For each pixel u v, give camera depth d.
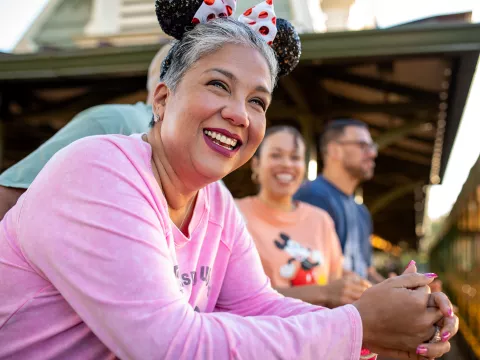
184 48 1.09
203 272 1.22
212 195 1.30
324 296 1.99
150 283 0.90
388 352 1.08
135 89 5.19
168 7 1.17
